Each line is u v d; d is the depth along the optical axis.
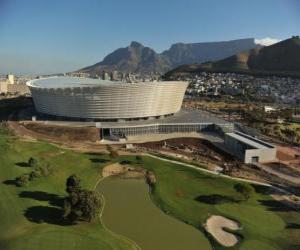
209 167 151.88
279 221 104.94
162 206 112.75
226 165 156.25
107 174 141.12
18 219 94.06
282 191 128.62
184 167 149.12
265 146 169.25
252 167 156.25
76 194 97.56
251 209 112.44
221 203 116.25
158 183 131.62
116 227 97.56
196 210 110.44
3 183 114.25
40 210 100.94
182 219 104.56
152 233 95.44
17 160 134.88
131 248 86.50
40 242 84.62
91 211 95.94
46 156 146.50
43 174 123.88
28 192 110.88
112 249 85.00
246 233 96.75
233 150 182.25
